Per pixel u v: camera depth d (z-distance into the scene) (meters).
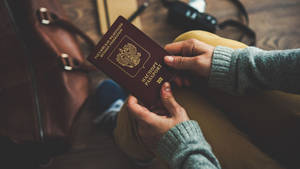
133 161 0.98
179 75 0.61
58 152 0.81
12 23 0.77
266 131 0.57
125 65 0.55
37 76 0.77
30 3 0.78
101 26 1.07
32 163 0.86
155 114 0.54
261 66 0.48
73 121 0.78
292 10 1.19
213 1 1.15
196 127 0.50
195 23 1.04
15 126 0.72
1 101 0.73
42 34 0.78
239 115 0.59
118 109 0.97
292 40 1.17
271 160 0.55
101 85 1.05
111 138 1.01
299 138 0.54
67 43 0.84
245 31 1.11
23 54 0.77
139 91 0.55
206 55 0.53
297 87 0.46
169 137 0.50
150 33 1.10
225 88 0.53
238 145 0.56
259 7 1.18
